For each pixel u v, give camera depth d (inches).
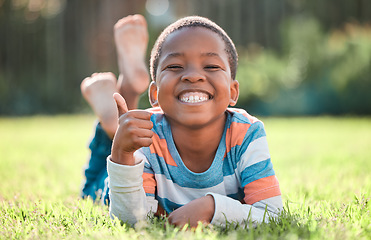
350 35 513.3
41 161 161.0
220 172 73.4
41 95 548.4
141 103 454.3
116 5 573.0
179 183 73.6
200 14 597.3
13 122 408.2
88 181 98.8
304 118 444.5
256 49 604.1
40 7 589.9
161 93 69.7
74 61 585.0
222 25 613.9
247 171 72.4
